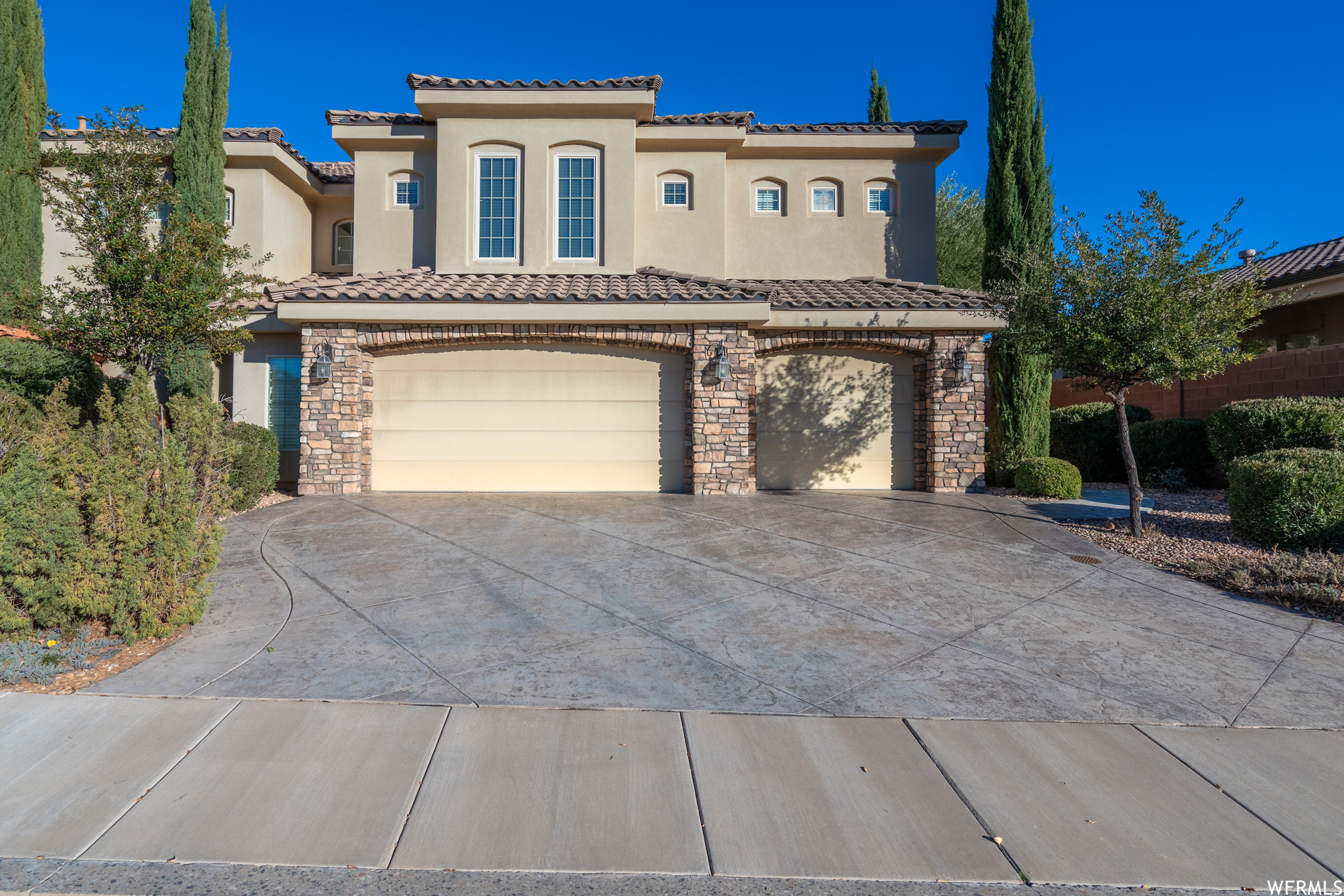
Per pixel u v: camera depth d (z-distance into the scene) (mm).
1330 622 6645
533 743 4301
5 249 13977
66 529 5457
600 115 14867
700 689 5129
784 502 12172
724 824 3545
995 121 15789
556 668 5465
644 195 15867
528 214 14789
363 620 6430
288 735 4344
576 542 9219
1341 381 13297
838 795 3803
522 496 12547
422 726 4488
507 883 3121
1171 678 5406
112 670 5277
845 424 14086
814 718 4711
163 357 11328
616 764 4082
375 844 3352
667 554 8758
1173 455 14617
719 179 15867
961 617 6727
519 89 14422
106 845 3312
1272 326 18328
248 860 3232
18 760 4016
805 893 3096
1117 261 9414
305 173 16328
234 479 10609
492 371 13031
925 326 13289
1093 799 3793
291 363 13922
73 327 10367
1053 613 6867
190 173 14023
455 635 6109
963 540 9508
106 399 6281
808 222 16375
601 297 12258
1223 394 15906
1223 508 11734
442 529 9867
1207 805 3752
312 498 12195
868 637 6223
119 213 10492
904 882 3164
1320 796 3842
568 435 13102
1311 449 9773
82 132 13633
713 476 12750
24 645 5312
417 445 13000
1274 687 5250
